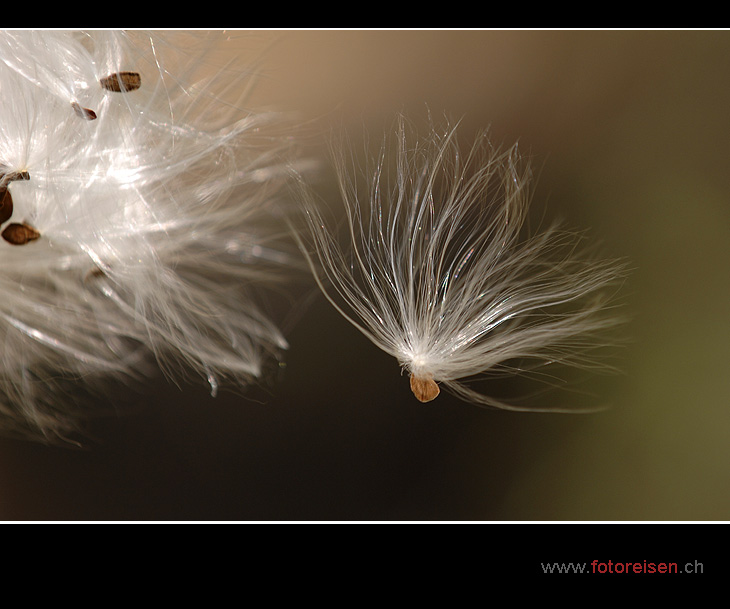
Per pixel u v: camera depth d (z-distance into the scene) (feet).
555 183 1.43
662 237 1.43
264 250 1.26
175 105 1.22
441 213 1.21
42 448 1.37
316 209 1.24
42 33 1.19
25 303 1.24
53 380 1.28
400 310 1.21
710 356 1.41
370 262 1.21
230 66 1.23
